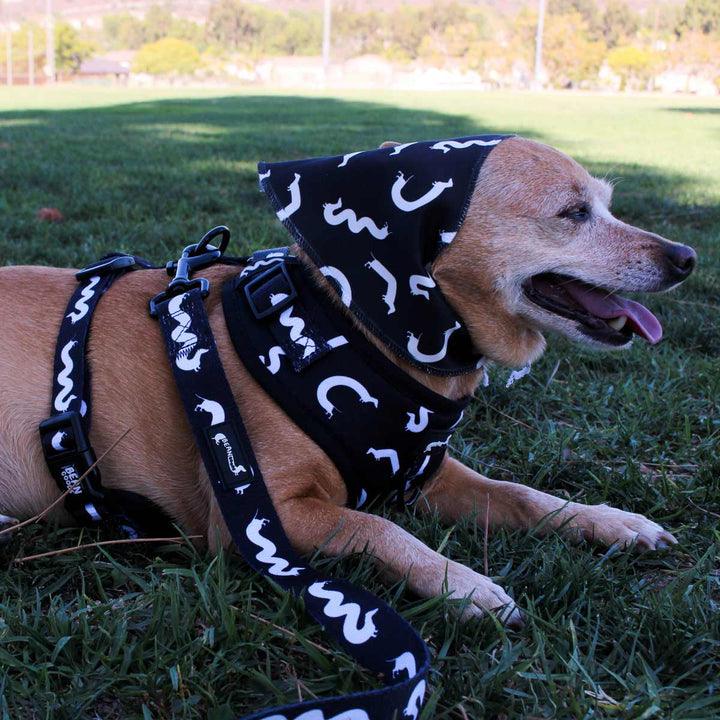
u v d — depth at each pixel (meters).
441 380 0.60
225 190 1.78
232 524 0.55
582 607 0.55
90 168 2.05
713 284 1.18
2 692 0.47
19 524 0.58
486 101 7.31
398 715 0.45
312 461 0.56
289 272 0.59
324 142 2.89
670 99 9.12
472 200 0.60
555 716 0.47
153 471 0.59
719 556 0.61
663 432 0.79
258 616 0.53
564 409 0.84
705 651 0.52
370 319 0.56
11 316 0.61
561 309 0.64
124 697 0.48
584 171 0.65
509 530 0.64
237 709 0.48
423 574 0.55
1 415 0.59
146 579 0.57
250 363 0.57
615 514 0.64
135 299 0.62
